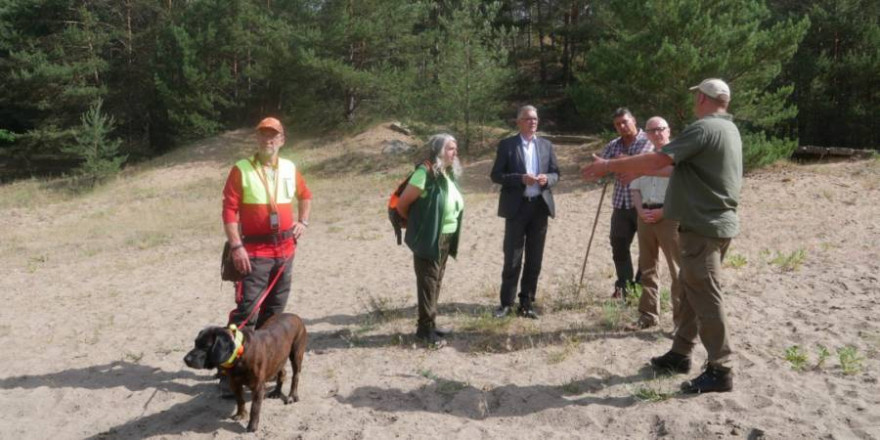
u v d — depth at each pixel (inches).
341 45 1025.5
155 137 1309.1
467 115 821.2
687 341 172.9
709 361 159.8
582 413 156.5
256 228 178.7
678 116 571.2
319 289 317.7
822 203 431.8
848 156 593.9
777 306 228.7
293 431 158.1
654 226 203.6
